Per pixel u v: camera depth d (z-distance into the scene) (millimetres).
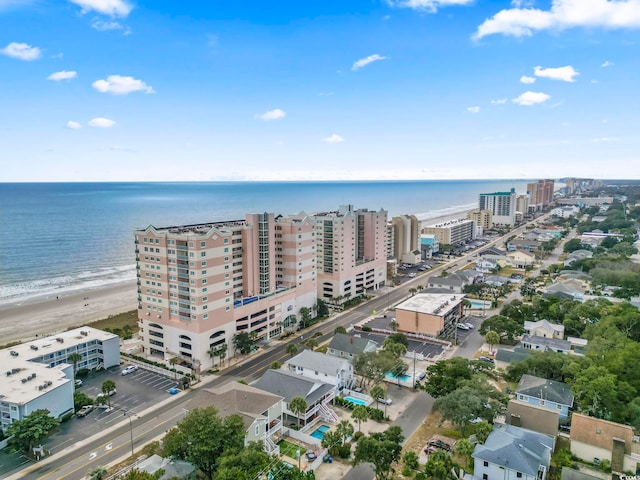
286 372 101750
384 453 66750
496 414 84250
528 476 64500
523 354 116375
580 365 100625
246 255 134625
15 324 164750
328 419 90875
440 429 87688
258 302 136375
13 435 78250
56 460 78125
